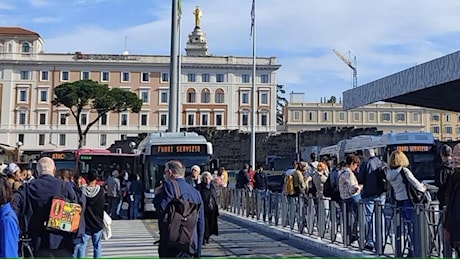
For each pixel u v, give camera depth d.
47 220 6.52
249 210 20.84
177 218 6.52
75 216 6.67
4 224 5.26
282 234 15.88
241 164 78.31
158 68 98.81
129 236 16.25
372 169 11.52
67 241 6.66
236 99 99.00
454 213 6.79
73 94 76.00
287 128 115.94
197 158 23.17
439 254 8.78
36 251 6.50
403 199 10.19
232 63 98.62
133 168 31.42
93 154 32.16
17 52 96.88
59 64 96.69
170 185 6.75
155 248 13.26
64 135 96.00
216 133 79.06
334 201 12.97
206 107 98.44
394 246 10.23
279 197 17.31
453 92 28.72
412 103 33.00
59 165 31.58
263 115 99.31
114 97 78.75
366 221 11.38
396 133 26.73
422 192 10.16
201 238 6.88
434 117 116.88
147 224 20.70
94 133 96.38
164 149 23.09
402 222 9.99
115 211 23.45
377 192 11.41
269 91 99.38
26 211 6.54
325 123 116.06
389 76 28.77
